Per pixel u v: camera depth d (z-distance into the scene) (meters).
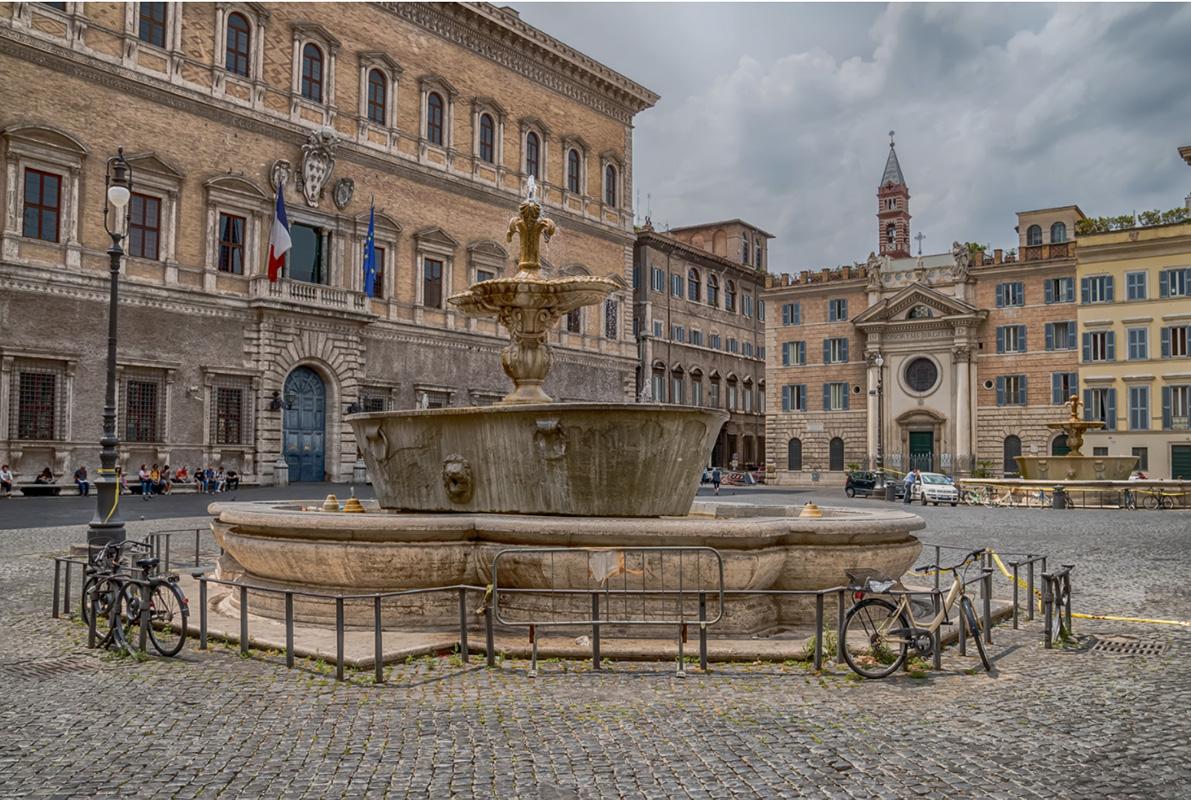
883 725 7.12
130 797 5.65
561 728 7.00
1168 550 21.06
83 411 36.78
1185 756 6.47
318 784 5.86
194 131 40.97
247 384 42.41
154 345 39.12
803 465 73.06
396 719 7.26
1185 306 58.94
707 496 47.97
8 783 5.89
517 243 56.47
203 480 39.22
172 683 8.45
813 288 73.25
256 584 11.36
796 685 8.33
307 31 45.75
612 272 63.25
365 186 48.22
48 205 36.34
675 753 6.43
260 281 42.62
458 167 53.41
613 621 8.93
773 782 5.89
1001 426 65.12
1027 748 6.61
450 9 52.53
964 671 9.01
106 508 16.17
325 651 9.22
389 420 12.42
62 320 36.34
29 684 8.46
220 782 5.90
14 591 14.05
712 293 84.38
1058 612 10.45
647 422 11.21
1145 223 61.16
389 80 49.81
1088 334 61.81
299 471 44.94
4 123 34.88
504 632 10.05
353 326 46.81
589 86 62.25
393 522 10.20
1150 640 10.75
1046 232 79.12
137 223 39.06
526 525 9.99
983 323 66.00
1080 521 30.59
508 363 14.46
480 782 5.88
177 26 40.31
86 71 37.22
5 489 34.03
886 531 10.46
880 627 9.57
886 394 69.06
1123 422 60.50
